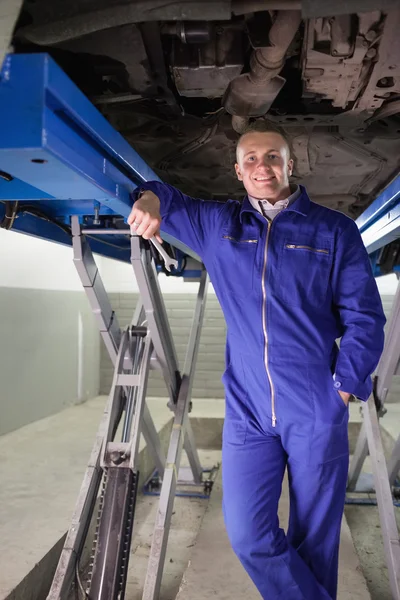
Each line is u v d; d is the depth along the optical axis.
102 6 1.45
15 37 1.59
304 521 1.86
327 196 3.58
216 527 2.98
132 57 1.83
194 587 2.33
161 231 2.15
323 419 1.77
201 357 6.68
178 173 3.08
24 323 4.97
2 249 4.54
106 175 1.62
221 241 1.84
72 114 1.29
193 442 3.76
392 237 2.45
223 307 1.89
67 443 4.33
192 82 1.95
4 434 4.61
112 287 6.82
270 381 1.80
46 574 2.40
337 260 1.76
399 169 2.93
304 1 1.37
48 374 5.49
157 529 2.40
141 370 2.37
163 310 2.57
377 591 2.71
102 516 2.08
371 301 1.75
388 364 2.63
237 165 1.89
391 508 2.36
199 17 1.44
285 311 1.76
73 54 1.88
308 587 1.81
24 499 3.07
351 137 2.55
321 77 1.87
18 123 1.14
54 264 5.62
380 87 1.95
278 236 1.78
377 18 1.53
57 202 2.14
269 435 1.89
